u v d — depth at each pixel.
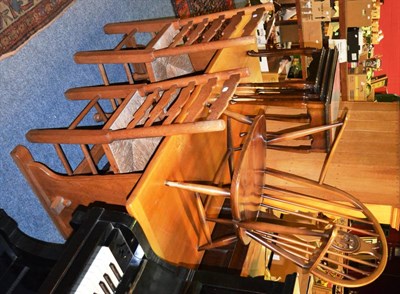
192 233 1.79
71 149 2.11
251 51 2.22
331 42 2.79
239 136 2.25
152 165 1.46
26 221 1.86
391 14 3.74
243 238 1.56
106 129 1.62
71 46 2.11
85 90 1.99
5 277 1.33
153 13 2.78
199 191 1.51
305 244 1.59
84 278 1.18
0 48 1.75
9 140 1.79
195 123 1.46
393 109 2.56
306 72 2.96
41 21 1.95
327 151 1.95
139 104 1.81
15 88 1.83
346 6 2.61
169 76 2.08
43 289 1.13
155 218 1.50
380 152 2.30
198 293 1.40
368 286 3.83
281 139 1.76
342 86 2.98
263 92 1.83
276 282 1.36
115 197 1.64
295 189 2.20
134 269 1.35
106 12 2.35
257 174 1.63
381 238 1.65
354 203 1.78
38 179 1.76
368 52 3.05
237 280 1.40
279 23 2.87
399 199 2.07
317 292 2.87
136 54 1.96
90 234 1.27
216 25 2.09
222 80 1.72
